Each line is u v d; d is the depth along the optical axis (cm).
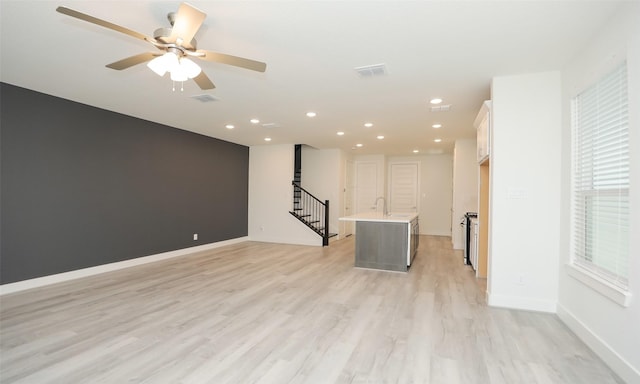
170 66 212
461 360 235
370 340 267
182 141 628
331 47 271
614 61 220
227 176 758
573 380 211
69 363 227
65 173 438
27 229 399
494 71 321
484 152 398
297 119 530
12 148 385
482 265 471
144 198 551
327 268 530
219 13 220
